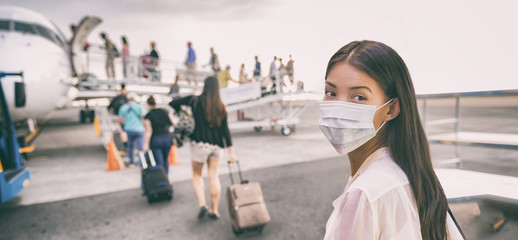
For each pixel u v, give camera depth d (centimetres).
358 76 51
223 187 432
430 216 51
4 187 314
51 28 823
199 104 279
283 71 967
